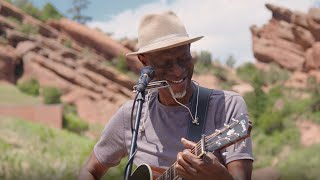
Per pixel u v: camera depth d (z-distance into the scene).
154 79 3.24
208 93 3.22
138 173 3.18
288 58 95.75
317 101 65.69
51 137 34.25
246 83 96.94
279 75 91.44
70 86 71.06
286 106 69.12
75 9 134.25
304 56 94.06
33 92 67.94
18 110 53.94
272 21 100.12
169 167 3.12
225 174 2.62
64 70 71.81
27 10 93.06
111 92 74.00
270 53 98.19
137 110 3.24
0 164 20.83
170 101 3.24
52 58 72.75
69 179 18.98
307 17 94.00
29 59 71.56
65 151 29.83
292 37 97.00
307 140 58.12
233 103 3.15
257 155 54.97
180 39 3.05
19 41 74.31
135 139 3.23
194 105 3.20
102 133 3.67
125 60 89.88
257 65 100.06
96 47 92.75
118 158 3.64
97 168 3.70
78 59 76.44
